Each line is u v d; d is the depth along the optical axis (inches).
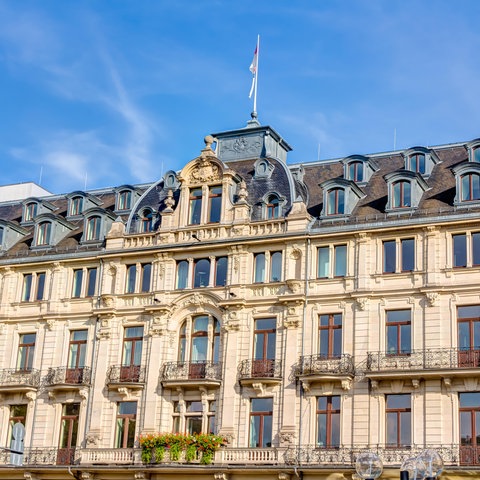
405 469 957.8
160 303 2007.9
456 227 1801.2
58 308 2129.7
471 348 1733.5
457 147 2052.2
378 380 1770.4
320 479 1749.5
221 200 2033.7
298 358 1859.0
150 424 1939.0
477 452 1669.5
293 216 1940.2
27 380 2094.0
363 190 2015.3
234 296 1940.2
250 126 2213.3
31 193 2652.6
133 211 2140.7
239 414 1871.3
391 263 1847.9
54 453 2011.6
